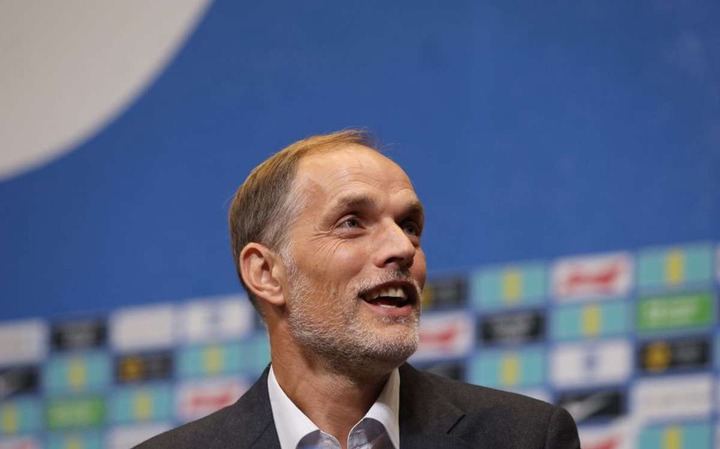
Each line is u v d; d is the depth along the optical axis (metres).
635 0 8.59
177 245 9.83
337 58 9.49
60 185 10.28
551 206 8.66
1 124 10.50
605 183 8.52
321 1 9.60
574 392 8.39
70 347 10.06
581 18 8.73
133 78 10.16
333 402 5.45
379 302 5.40
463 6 9.12
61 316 10.12
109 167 10.15
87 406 9.95
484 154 8.91
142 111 10.09
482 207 8.86
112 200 10.10
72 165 10.26
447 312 8.84
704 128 8.30
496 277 8.74
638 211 8.39
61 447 9.98
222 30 9.91
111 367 9.91
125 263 9.98
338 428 5.47
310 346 5.39
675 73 8.42
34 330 10.19
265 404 5.56
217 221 9.72
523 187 8.77
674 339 8.16
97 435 9.88
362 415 5.48
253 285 5.64
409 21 9.29
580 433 8.33
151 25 10.17
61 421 10.01
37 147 10.38
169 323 9.77
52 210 10.27
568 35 8.77
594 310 8.41
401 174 5.57
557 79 8.77
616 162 8.52
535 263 8.64
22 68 10.53
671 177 8.34
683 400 8.09
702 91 8.34
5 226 10.38
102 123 10.21
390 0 9.37
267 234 5.59
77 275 10.12
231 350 9.54
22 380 10.15
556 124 8.73
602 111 8.60
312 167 5.56
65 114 10.35
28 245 10.30
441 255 8.93
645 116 8.47
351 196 5.39
